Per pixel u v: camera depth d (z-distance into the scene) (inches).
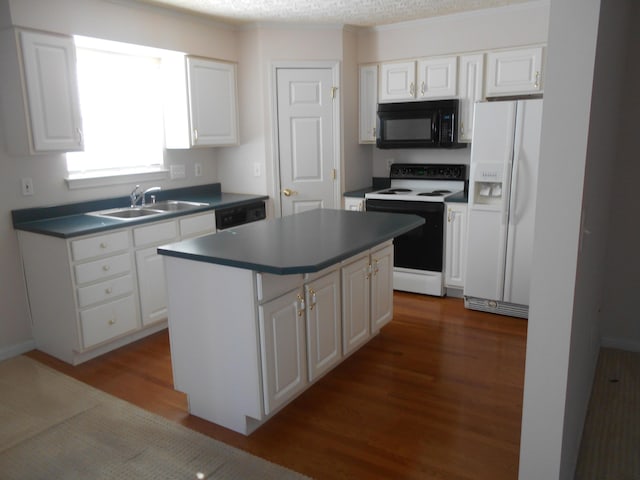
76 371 121.2
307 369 101.8
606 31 64.7
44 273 124.8
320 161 182.1
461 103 167.5
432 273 169.6
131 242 132.2
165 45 151.5
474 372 116.3
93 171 151.6
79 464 86.1
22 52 116.5
